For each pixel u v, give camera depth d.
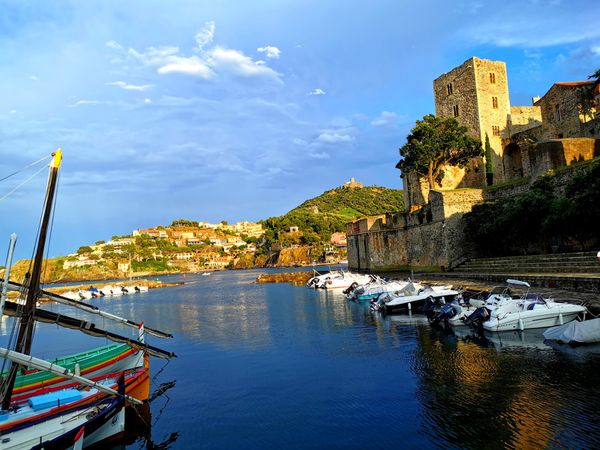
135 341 18.41
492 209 48.41
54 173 16.31
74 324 16.64
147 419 15.36
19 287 16.34
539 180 41.16
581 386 14.83
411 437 12.40
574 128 53.81
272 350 24.45
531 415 12.99
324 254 192.50
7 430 11.80
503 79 69.56
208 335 30.80
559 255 35.41
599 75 44.97
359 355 21.78
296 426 13.87
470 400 14.58
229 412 15.52
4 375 15.86
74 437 11.69
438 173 67.31
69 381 16.45
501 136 68.50
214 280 129.38
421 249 58.00
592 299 23.84
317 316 36.56
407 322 30.12
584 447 10.95
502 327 23.45
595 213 32.41
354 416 14.20
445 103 72.88
